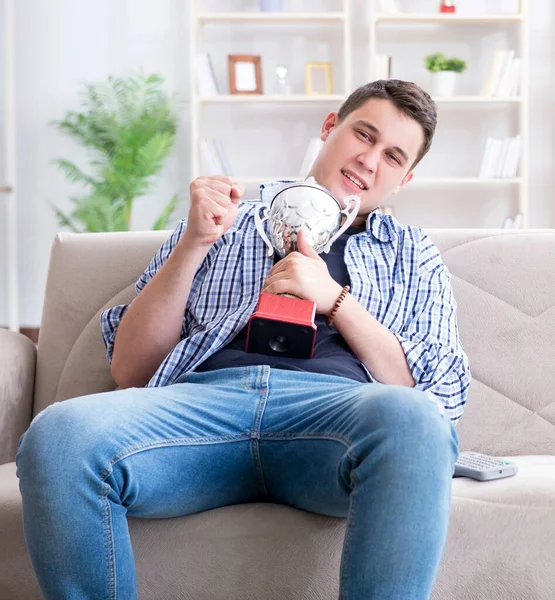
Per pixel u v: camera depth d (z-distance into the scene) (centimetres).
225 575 109
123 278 166
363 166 142
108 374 159
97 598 96
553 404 150
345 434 100
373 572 90
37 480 97
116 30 488
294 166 492
